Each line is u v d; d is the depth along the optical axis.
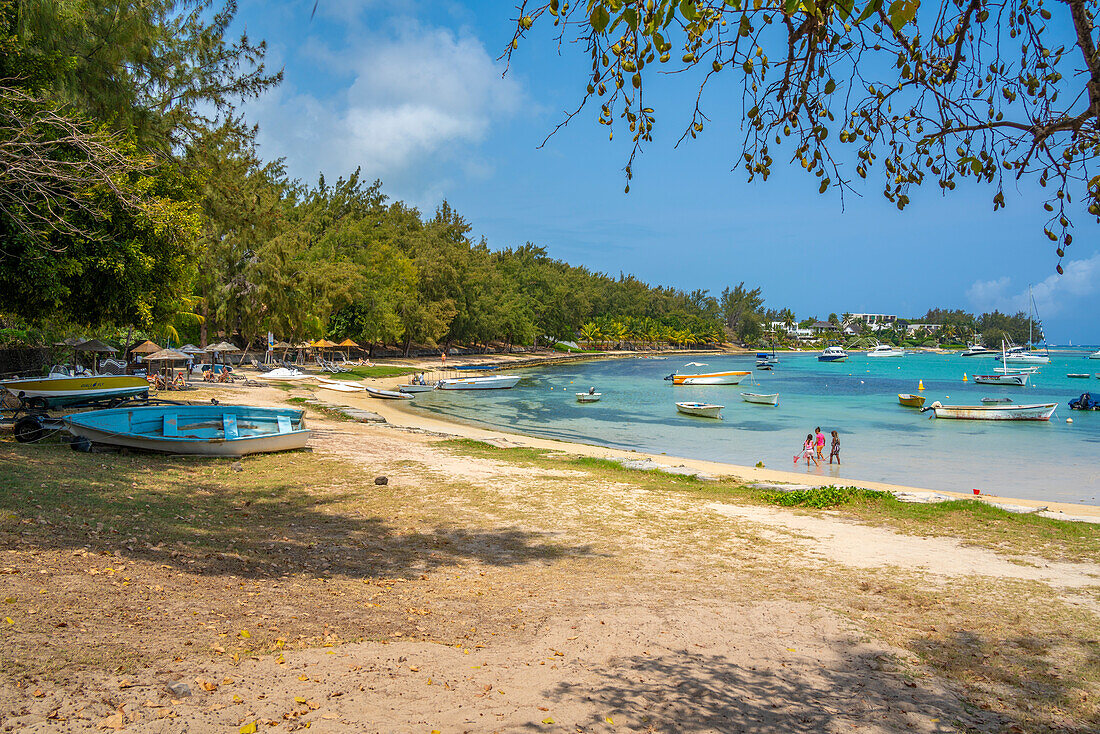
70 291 15.01
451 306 92.25
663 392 62.09
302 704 4.59
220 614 6.32
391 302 79.50
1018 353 165.12
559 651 6.39
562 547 11.24
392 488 15.68
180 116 20.59
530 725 4.67
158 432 19.36
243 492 14.06
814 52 4.08
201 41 20.62
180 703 4.36
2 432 17.48
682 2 3.31
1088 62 3.22
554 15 3.70
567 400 53.56
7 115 11.92
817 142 4.25
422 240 97.06
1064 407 49.44
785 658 6.57
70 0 14.68
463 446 24.55
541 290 131.75
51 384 23.28
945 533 12.88
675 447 31.05
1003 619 8.00
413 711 4.69
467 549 10.84
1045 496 21.02
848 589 9.22
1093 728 5.29
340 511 13.03
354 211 89.62
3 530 8.12
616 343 174.50
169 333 44.53
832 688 5.88
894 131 4.58
